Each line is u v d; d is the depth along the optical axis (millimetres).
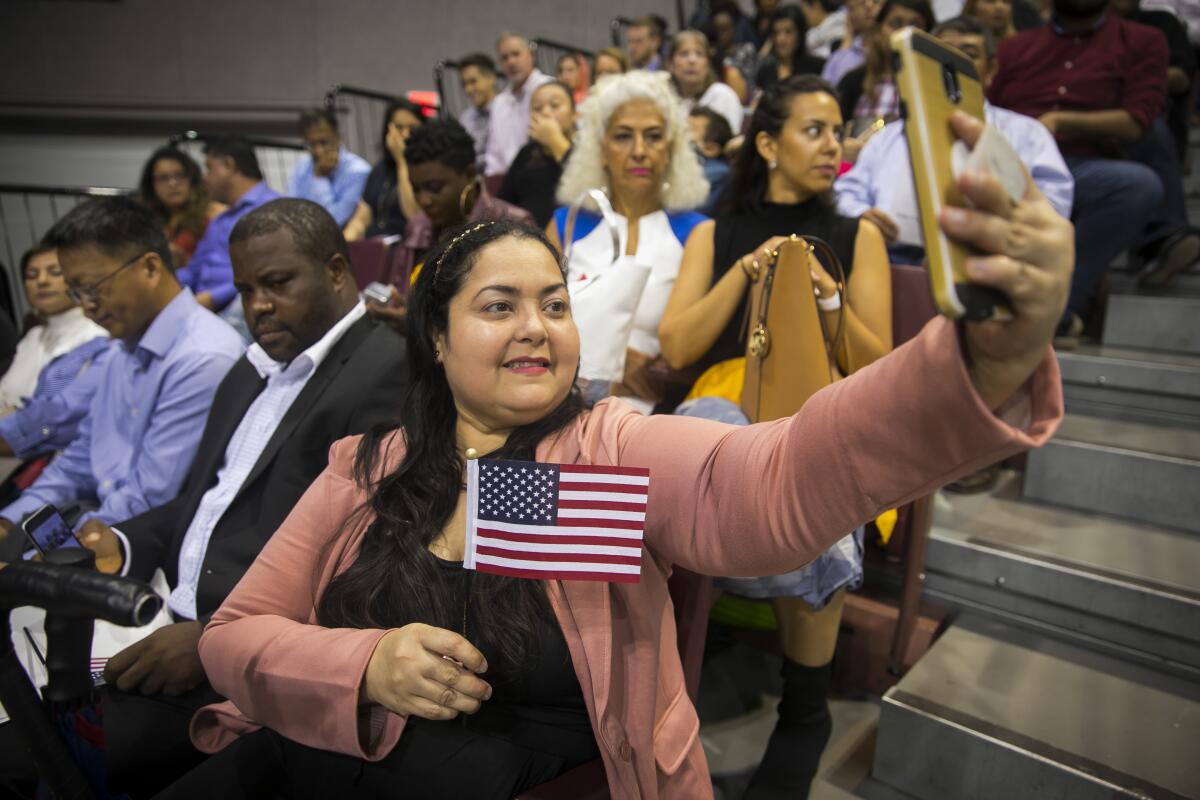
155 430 2129
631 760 1051
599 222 2537
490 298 1099
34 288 3154
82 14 9062
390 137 4965
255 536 1683
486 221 1178
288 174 9203
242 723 1312
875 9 4348
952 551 2160
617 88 2398
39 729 1053
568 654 1101
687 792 1151
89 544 1820
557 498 975
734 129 4746
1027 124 2760
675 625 1271
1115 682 1814
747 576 961
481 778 1078
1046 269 574
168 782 1443
